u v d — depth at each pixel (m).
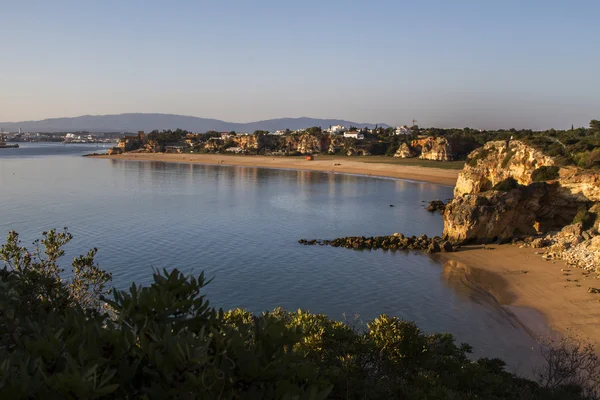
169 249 55.09
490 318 35.09
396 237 60.78
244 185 133.00
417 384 13.32
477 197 59.44
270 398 5.24
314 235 65.69
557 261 49.06
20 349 5.87
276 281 44.25
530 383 18.25
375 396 11.45
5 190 109.62
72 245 55.59
